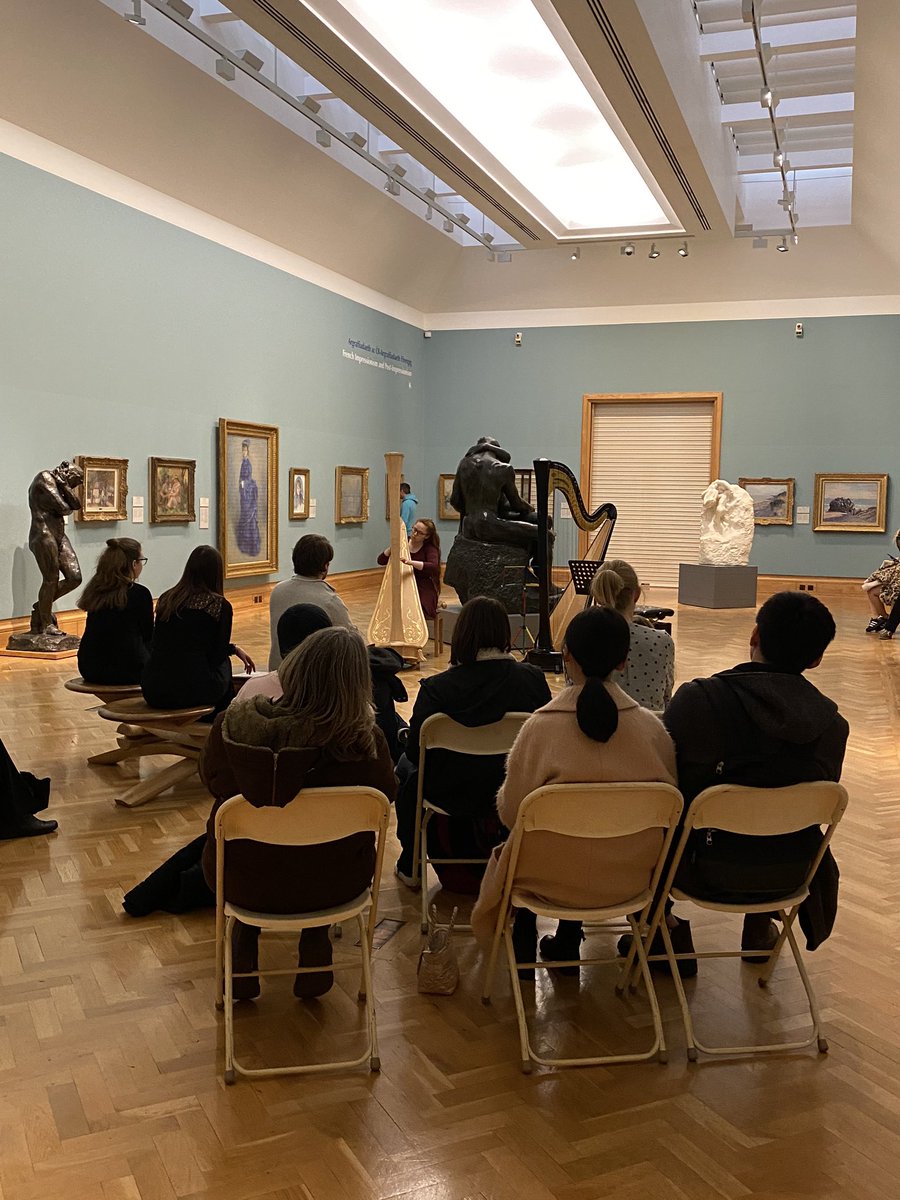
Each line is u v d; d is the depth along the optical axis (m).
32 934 3.68
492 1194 2.33
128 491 11.30
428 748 3.79
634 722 2.95
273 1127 2.56
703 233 15.30
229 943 2.94
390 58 9.52
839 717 2.95
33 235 9.79
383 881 4.28
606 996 3.31
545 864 2.95
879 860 4.63
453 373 19.36
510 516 10.35
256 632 11.46
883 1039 3.07
